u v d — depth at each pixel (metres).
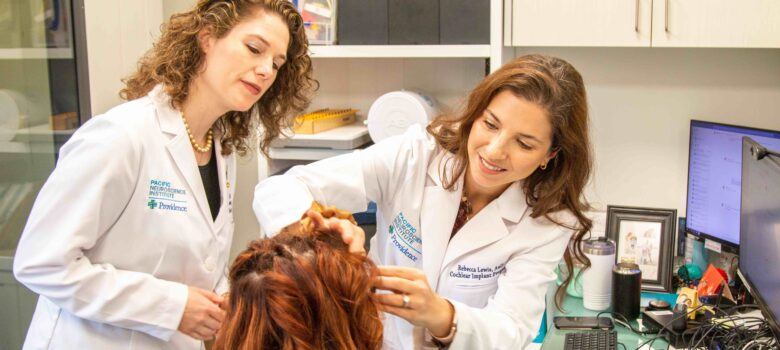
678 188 2.66
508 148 1.42
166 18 2.79
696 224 2.54
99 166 1.48
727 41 2.20
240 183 2.83
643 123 2.65
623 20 2.25
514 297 1.59
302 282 0.94
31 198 2.26
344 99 2.83
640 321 2.26
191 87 1.65
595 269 2.33
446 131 1.67
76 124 2.32
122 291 1.52
